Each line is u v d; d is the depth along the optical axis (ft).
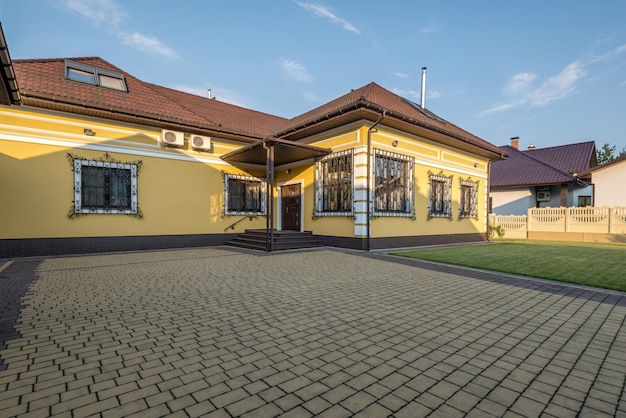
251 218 40.37
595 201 58.29
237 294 15.29
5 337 10.09
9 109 26.08
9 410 6.29
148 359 8.60
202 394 6.89
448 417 6.15
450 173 41.34
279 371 7.94
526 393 7.04
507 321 11.78
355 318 11.98
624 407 6.54
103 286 16.79
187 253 29.53
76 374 7.78
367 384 7.34
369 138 30.53
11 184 26.09
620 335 10.49
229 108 49.29
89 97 29.48
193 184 35.73
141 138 32.27
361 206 30.50
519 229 56.85
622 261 25.57
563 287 17.07
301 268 21.85
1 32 11.00
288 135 36.47
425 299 14.62
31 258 26.13
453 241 41.96
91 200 29.66
